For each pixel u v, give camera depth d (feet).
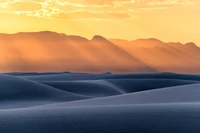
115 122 105.29
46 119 109.70
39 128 100.48
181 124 103.19
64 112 120.16
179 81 488.44
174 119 107.86
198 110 119.96
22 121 107.55
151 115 112.37
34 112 122.11
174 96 180.96
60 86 379.55
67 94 306.35
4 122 106.42
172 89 205.36
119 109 123.03
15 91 295.69
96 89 377.50
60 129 99.55
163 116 111.24
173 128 100.01
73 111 121.19
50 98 290.35
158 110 119.96
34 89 304.50
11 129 99.45
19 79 322.96
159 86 458.09
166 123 104.12
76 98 294.25
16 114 118.21
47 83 387.14
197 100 167.12
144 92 203.51
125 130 98.78
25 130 98.63
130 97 187.21
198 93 188.03
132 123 104.17
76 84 387.75
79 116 112.68
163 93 191.93
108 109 123.65
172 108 124.06
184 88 207.62
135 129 99.40
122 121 106.11
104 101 178.81
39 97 289.94
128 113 115.55
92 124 103.65
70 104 172.45
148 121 105.91
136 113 115.34
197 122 105.09
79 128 100.32
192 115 112.57
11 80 317.01
